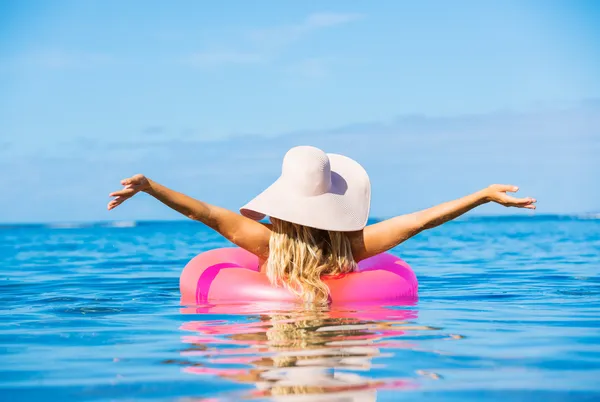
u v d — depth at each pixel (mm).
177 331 3367
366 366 2541
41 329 3500
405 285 4621
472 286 5559
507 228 22781
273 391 2205
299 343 2977
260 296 4367
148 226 38562
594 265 7535
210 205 4402
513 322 3588
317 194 4488
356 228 4375
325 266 4430
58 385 2338
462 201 4266
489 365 2564
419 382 2316
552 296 4828
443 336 3154
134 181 4020
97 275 6871
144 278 6516
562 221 32594
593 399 2123
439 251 10844
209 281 4625
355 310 3994
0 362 2701
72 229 30906
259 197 4539
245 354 2758
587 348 2883
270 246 4441
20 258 9875
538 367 2539
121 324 3635
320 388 2236
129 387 2291
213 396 2158
